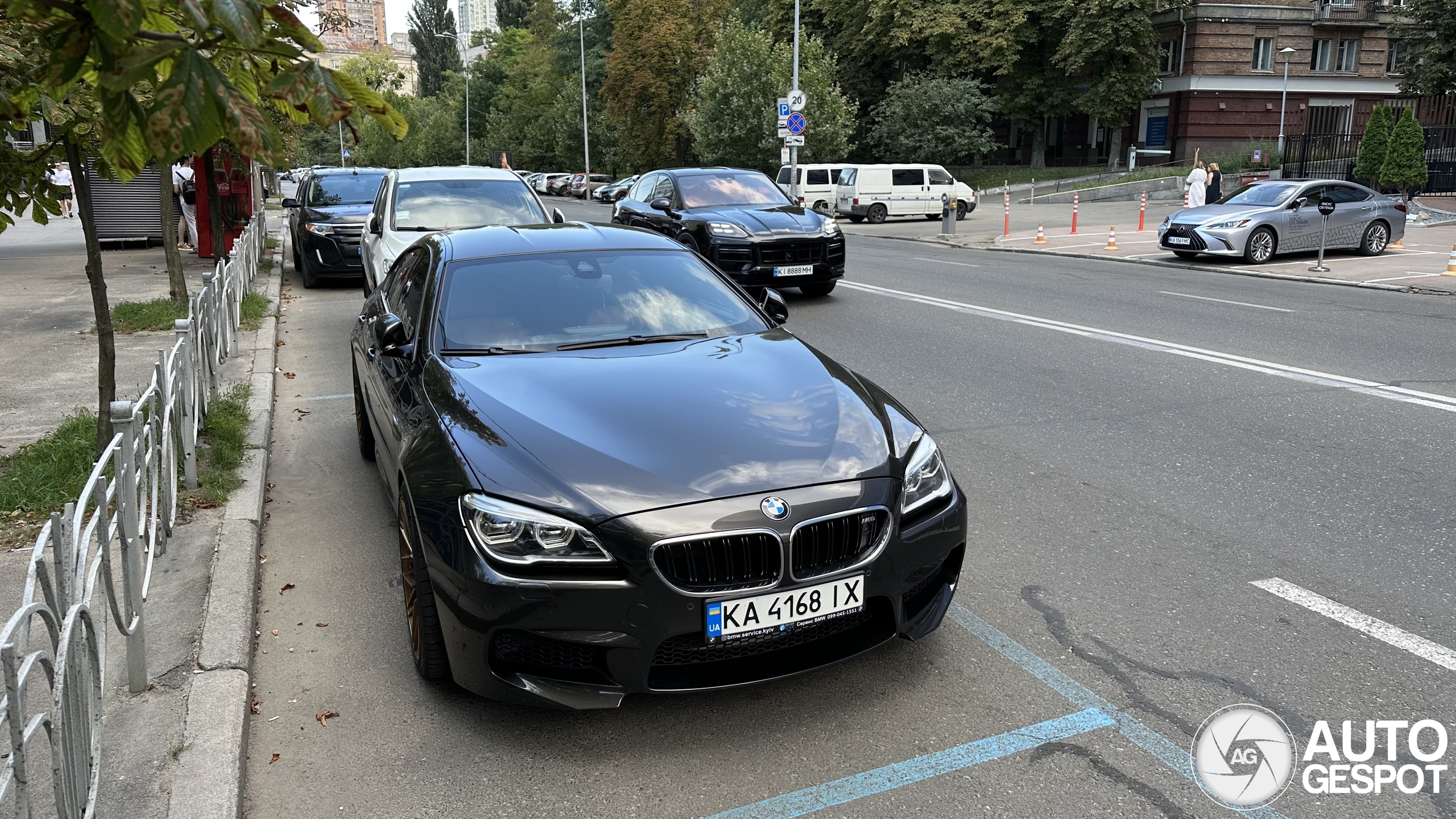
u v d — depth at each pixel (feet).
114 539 15.75
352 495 18.60
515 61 281.95
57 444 18.44
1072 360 29.63
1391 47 149.48
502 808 9.60
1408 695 11.25
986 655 12.32
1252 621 13.08
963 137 140.67
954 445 21.18
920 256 66.85
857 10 158.51
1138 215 103.55
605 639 9.89
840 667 12.11
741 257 40.37
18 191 15.75
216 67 6.54
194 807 9.17
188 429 17.08
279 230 84.07
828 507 10.37
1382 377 26.81
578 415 11.57
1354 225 59.47
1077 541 15.85
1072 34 138.10
